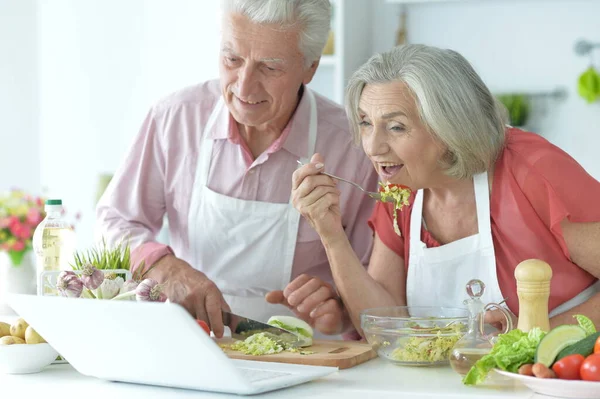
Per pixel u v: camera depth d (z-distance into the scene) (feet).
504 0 13.39
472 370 5.10
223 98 7.92
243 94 7.30
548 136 13.25
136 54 16.39
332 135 8.31
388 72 6.29
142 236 8.41
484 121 6.37
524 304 5.63
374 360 6.32
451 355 5.60
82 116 16.88
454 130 6.21
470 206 6.75
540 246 6.49
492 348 5.32
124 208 8.61
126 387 5.49
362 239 8.38
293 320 6.63
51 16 16.94
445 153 6.46
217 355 4.91
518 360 5.03
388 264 7.30
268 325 6.59
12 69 17.13
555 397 4.95
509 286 6.66
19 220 8.83
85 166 16.93
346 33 13.48
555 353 4.98
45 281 6.37
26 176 17.16
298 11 7.23
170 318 4.80
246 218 8.28
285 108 7.58
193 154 8.43
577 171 6.38
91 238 16.88
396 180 6.55
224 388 5.15
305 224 8.28
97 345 5.35
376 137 6.39
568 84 13.12
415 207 7.01
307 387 5.39
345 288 7.01
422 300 7.02
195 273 7.45
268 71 7.33
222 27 7.27
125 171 8.61
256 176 8.25
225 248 8.41
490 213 6.63
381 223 7.31
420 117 6.26
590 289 6.65
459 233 6.86
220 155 8.36
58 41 16.93
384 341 6.06
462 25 13.67
